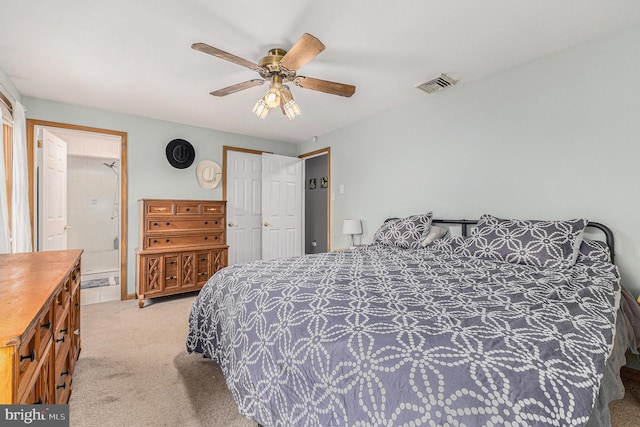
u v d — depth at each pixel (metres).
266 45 2.13
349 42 2.11
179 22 1.88
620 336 1.44
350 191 4.10
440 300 1.23
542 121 2.33
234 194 4.50
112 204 5.74
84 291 4.04
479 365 0.77
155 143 3.83
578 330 0.94
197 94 3.03
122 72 2.55
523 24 1.92
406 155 3.35
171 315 3.04
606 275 1.63
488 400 0.69
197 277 3.67
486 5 1.74
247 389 1.24
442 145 3.01
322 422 0.92
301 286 1.46
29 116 3.08
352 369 0.88
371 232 3.79
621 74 1.98
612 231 2.00
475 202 2.75
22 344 0.68
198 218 3.73
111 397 1.69
